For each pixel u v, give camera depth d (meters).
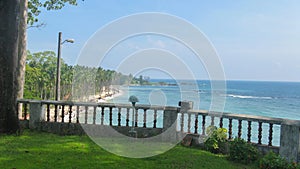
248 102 53.78
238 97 69.25
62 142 7.49
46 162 5.57
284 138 6.36
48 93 36.19
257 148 6.88
